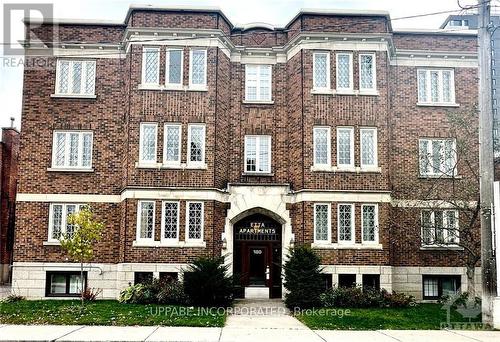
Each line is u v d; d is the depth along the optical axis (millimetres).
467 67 26844
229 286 21438
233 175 25562
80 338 14648
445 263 25406
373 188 24391
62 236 22531
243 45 26422
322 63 25297
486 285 17703
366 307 21781
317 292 21688
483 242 17844
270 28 26578
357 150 24594
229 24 26156
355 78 25000
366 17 25312
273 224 25344
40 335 15047
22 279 24750
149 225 24188
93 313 19062
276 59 26469
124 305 21359
